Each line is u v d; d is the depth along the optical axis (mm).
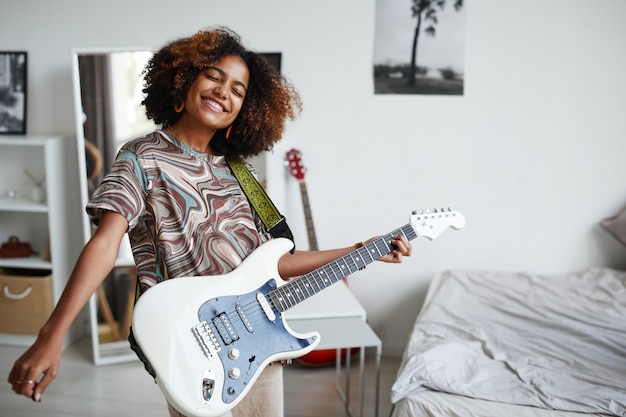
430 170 3646
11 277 3635
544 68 3512
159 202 1560
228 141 1780
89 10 3676
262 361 1569
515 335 2910
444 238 3688
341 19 3549
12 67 3740
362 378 2844
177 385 1458
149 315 1462
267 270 1633
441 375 2455
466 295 3326
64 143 3664
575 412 2271
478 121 3582
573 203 3615
